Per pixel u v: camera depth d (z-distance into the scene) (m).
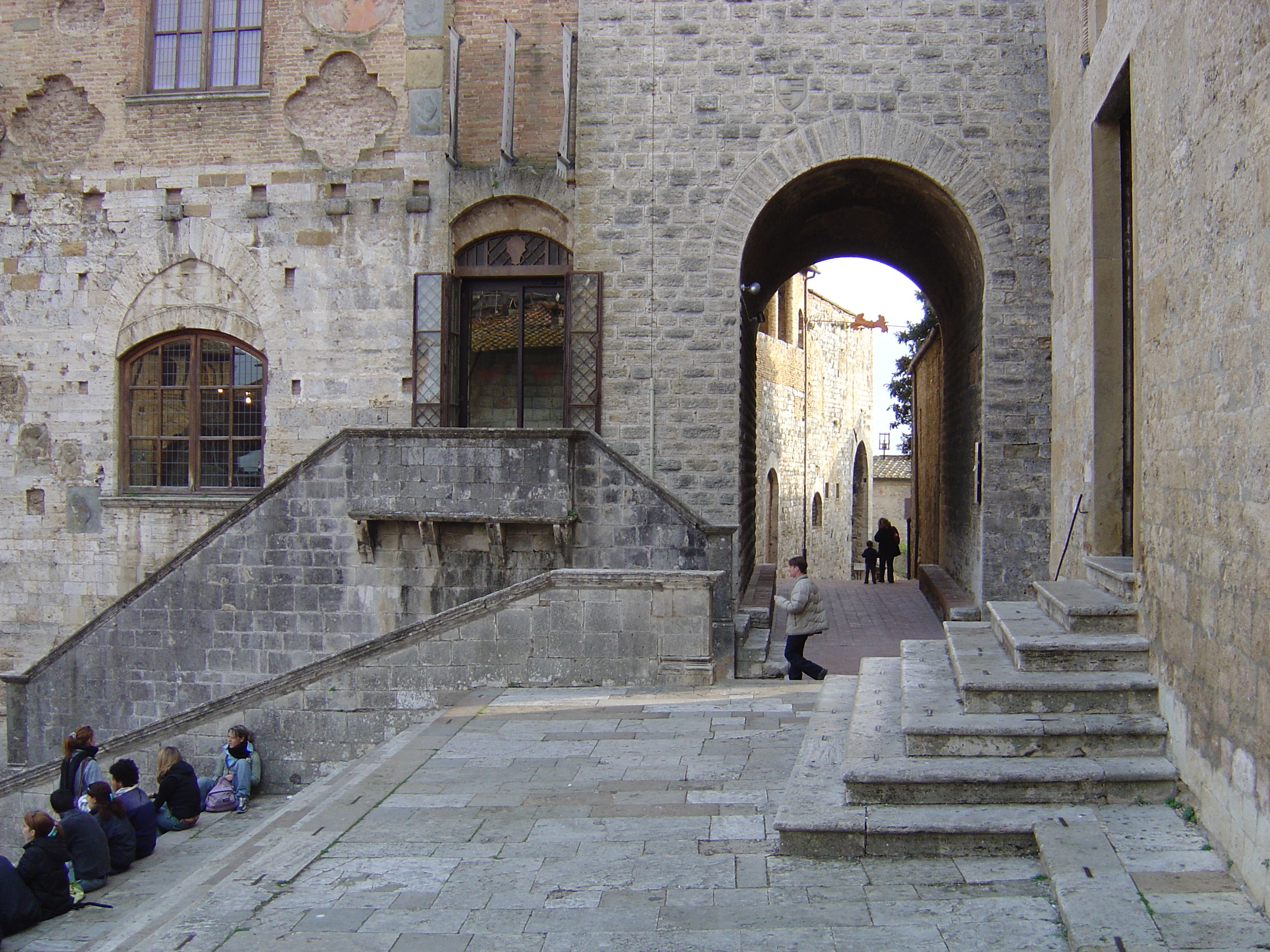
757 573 22.12
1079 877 5.52
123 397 17.45
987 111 15.19
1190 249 6.55
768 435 30.05
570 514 13.50
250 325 17.02
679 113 15.70
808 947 5.26
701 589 11.45
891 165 15.52
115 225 17.31
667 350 15.72
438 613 14.03
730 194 15.63
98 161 17.34
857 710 8.33
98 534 17.17
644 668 11.52
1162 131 7.22
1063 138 11.89
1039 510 14.98
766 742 9.18
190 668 14.48
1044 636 7.81
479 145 16.83
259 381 17.20
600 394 15.78
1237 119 5.75
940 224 16.73
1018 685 7.20
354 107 16.81
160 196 17.20
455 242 16.70
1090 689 7.14
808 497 35.09
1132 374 10.02
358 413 16.66
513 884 6.29
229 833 10.97
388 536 14.15
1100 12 10.09
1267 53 5.34
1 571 17.44
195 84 17.33
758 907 5.78
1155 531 7.31
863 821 6.44
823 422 37.09
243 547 14.37
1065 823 6.27
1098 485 10.04
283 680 11.89
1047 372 15.02
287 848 6.95
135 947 5.64
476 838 7.07
